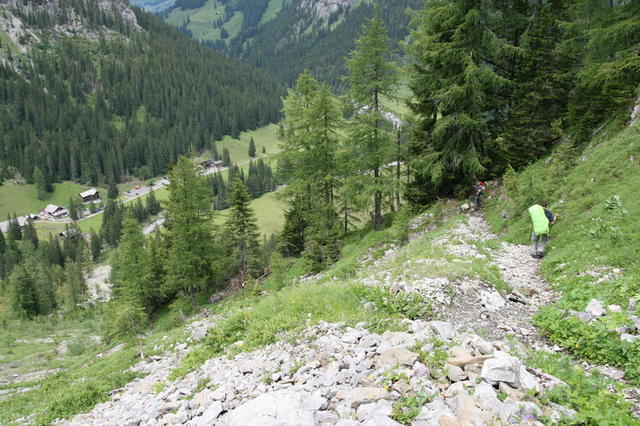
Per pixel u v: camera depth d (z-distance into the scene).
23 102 199.38
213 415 5.79
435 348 5.86
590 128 17.45
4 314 69.62
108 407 9.91
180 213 34.22
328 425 4.41
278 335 9.31
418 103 24.95
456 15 20.44
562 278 9.82
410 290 9.16
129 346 23.03
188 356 11.45
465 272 10.11
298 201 38.25
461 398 4.18
